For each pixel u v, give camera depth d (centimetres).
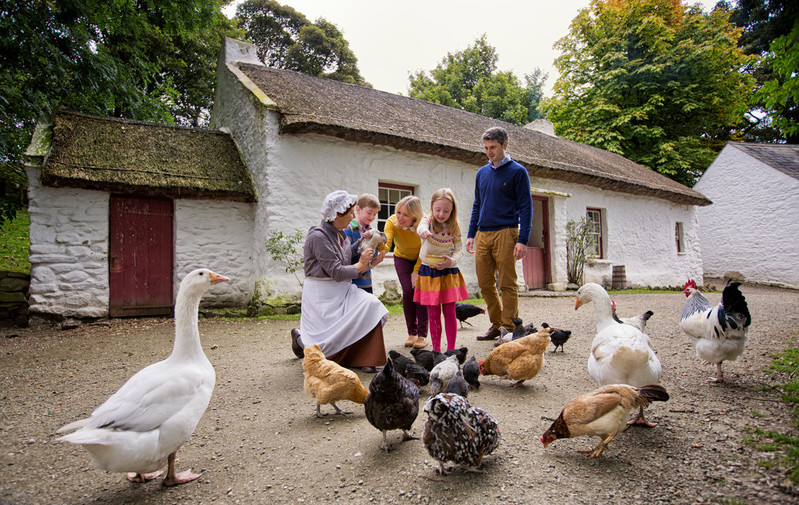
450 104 3391
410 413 281
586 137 2281
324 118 879
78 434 201
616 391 265
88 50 902
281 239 857
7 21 767
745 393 374
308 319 437
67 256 760
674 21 2256
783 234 1841
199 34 1836
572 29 2439
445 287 461
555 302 1006
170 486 251
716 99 2102
